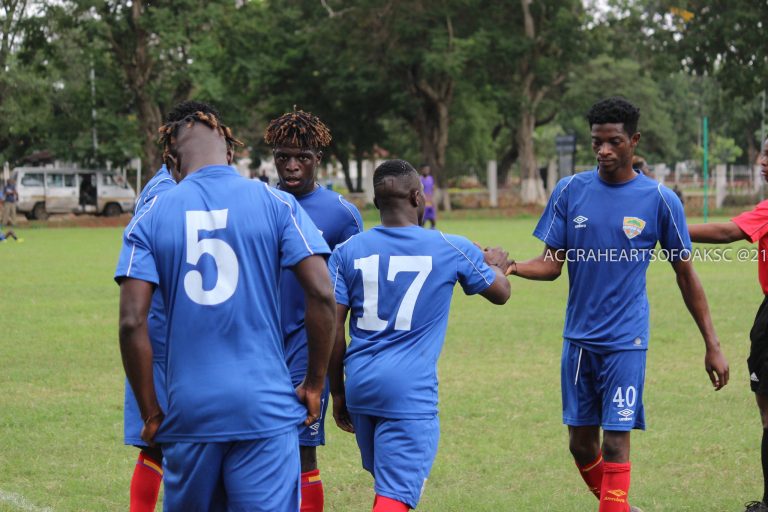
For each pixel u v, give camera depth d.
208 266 10.17
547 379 24.91
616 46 125.94
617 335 14.08
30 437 19.56
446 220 113.50
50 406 22.20
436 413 12.36
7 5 112.62
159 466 13.70
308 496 14.13
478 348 29.41
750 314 35.38
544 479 16.89
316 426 14.02
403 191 12.63
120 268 10.12
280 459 10.30
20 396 23.28
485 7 122.44
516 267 14.69
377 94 127.00
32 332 32.81
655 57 118.00
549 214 14.88
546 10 121.12
